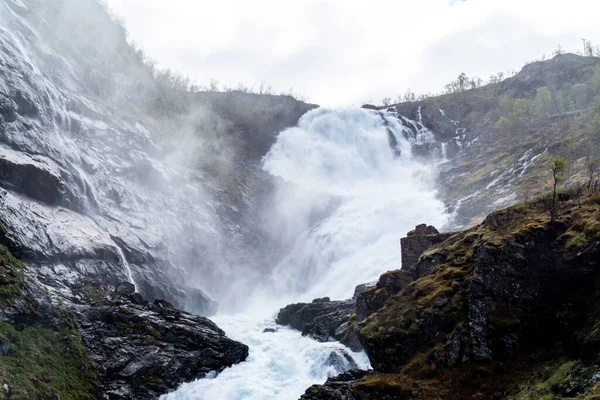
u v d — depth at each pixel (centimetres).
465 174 9119
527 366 2530
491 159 9275
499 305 2758
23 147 4575
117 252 4538
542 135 9356
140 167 6375
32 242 3800
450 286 3106
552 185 5847
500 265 2845
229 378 3447
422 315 3038
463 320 2842
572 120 9500
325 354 3638
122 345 3381
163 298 4972
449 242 3697
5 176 4109
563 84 11838
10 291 3133
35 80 5350
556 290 2730
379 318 3253
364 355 3672
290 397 3244
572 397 2042
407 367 2842
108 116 6731
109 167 5862
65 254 4022
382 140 12188
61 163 4912
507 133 10444
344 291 6544
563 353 2464
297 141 12425
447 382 2619
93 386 3011
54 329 3198
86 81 7656
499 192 7238
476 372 2588
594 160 5984
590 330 2358
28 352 2847
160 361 3328
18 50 5709
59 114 5544
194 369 3416
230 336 4388
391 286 3709
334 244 7719
